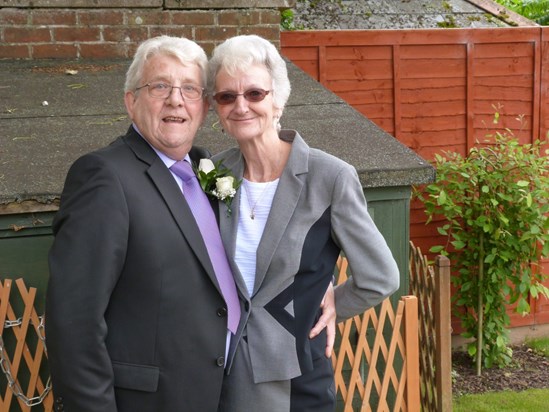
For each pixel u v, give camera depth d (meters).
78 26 4.62
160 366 1.91
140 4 4.66
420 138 5.65
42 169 2.95
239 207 2.18
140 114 2.04
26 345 2.70
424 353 3.77
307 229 2.12
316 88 4.32
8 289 2.67
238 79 2.10
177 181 2.10
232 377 2.10
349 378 3.20
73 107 3.76
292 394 2.14
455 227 5.27
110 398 1.82
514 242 5.11
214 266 2.07
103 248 1.81
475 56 5.62
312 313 2.12
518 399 4.96
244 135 2.13
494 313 5.41
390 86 5.54
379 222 3.20
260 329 2.10
